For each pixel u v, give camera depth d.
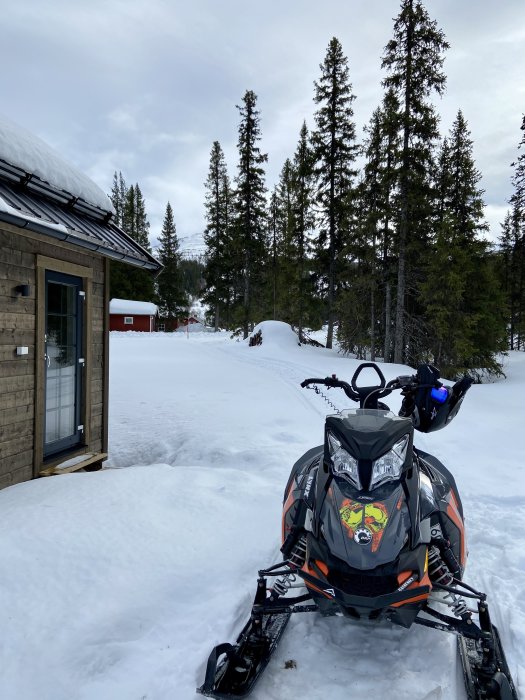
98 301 7.12
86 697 2.34
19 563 3.22
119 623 2.85
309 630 2.94
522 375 27.67
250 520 4.36
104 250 5.95
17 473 5.31
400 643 2.81
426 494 2.72
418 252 24.42
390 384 3.12
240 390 13.54
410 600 2.26
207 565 3.56
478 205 27.83
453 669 2.59
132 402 11.71
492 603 3.25
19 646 2.61
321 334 50.88
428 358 25.33
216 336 42.00
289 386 14.30
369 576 2.24
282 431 8.45
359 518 2.30
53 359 6.19
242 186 36.16
